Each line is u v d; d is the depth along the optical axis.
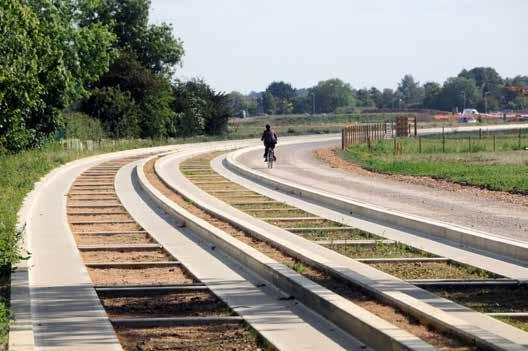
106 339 17.25
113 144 107.38
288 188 50.88
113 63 126.06
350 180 58.47
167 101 131.38
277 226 34.94
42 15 93.69
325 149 104.12
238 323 18.97
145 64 143.38
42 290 22.28
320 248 28.47
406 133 132.12
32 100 68.12
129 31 142.38
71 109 122.56
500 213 38.03
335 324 18.58
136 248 30.20
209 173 67.62
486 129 157.38
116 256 28.83
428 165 67.81
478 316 18.33
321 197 44.56
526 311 19.38
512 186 49.59
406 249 28.62
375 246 29.19
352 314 17.73
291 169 70.31
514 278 23.06
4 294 21.42
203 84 147.88
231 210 40.84
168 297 21.94
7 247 24.94
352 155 88.94
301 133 168.88
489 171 59.94
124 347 16.88
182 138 135.25
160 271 26.05
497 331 16.70
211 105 147.75
